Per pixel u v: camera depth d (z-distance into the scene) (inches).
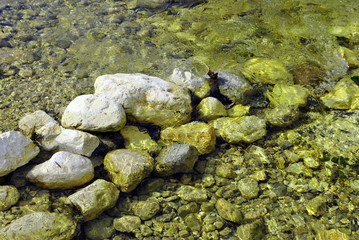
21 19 126.0
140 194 86.9
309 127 97.0
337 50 113.3
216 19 125.8
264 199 86.6
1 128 95.5
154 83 97.9
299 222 83.4
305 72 107.5
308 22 122.4
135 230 82.5
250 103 101.5
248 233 82.0
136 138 93.7
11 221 80.7
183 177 89.4
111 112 91.7
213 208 85.6
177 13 129.2
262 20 124.3
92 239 81.0
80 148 88.3
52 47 116.5
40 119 93.7
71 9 131.3
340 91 101.7
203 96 101.7
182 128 94.0
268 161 91.8
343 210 84.4
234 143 94.8
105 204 83.4
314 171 90.1
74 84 106.4
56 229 79.0
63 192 85.5
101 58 113.6
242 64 110.7
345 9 126.6
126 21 126.2
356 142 93.5
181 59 113.1
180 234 82.4
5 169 84.6
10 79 107.0
